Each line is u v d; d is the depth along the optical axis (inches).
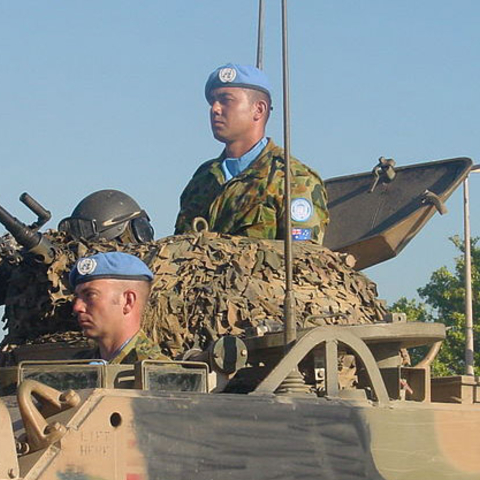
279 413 363.6
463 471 401.4
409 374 449.1
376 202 644.7
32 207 526.3
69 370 381.4
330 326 396.5
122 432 333.1
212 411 350.3
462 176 636.1
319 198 580.1
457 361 1407.5
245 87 589.6
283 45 467.8
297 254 542.3
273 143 591.8
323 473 369.4
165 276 520.1
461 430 404.5
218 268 523.2
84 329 445.1
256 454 356.5
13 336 553.9
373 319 542.6
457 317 1401.3
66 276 528.4
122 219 563.5
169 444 340.5
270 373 382.0
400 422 390.9
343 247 630.5
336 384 393.4
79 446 325.7
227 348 406.3
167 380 371.2
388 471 384.2
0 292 571.8
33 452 324.2
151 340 492.4
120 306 442.6
